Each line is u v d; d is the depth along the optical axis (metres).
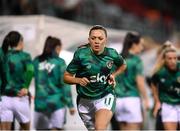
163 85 25.16
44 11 50.88
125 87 27.23
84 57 18.16
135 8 69.50
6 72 23.83
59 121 25.50
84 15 57.72
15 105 23.91
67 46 29.86
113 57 18.34
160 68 25.09
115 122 27.62
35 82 25.55
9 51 23.92
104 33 18.11
